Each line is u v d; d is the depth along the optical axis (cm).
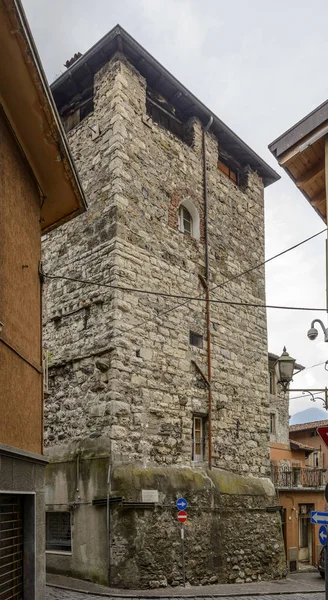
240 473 1548
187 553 1287
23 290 776
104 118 1459
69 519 1303
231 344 1630
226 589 1254
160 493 1272
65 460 1322
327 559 702
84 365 1347
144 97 1520
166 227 1497
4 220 694
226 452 1518
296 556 2030
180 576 1254
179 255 1516
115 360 1282
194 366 1484
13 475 674
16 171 767
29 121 750
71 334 1398
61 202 955
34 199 870
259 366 1720
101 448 1252
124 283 1341
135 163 1445
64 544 1301
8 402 678
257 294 1781
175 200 1546
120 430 1255
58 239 1505
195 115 1689
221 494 1423
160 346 1398
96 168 1445
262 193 1925
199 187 1641
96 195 1427
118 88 1442
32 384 804
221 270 1652
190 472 1383
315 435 3325
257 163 1888
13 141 755
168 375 1400
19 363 736
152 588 1188
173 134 1592
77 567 1243
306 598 1191
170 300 1455
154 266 1431
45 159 838
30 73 660
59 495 1317
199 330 1525
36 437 818
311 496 2194
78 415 1328
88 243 1417
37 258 874
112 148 1413
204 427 1495
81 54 1633
